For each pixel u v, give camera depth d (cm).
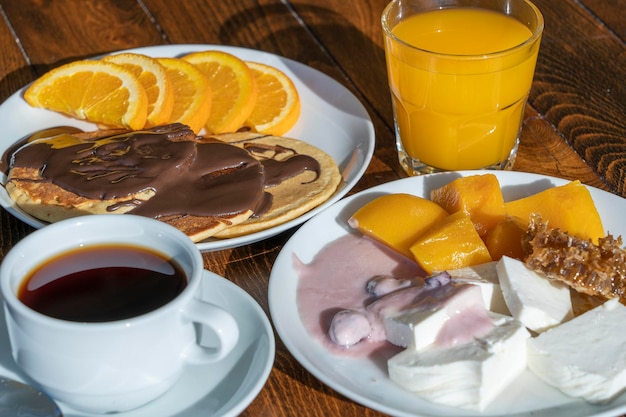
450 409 53
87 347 50
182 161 64
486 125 67
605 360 54
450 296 56
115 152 65
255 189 63
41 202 63
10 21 84
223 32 82
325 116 72
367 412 55
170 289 53
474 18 70
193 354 53
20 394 53
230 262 63
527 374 55
